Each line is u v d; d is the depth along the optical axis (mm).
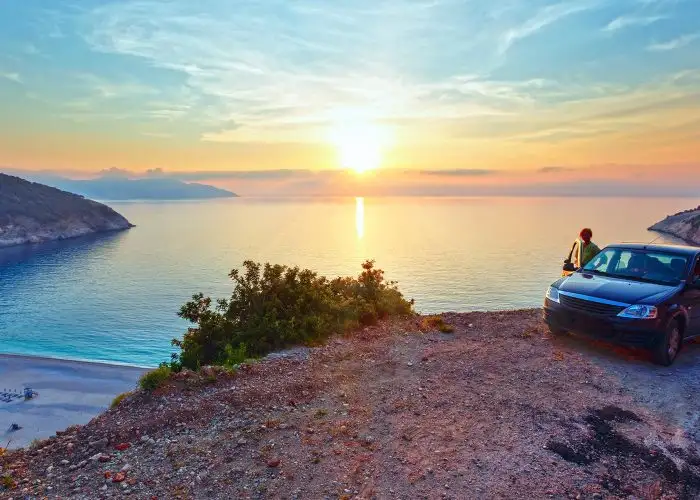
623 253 8492
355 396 5848
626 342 6895
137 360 61375
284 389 5988
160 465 4188
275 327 8273
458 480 3908
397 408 5445
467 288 115625
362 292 10828
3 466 4258
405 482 3877
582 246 9805
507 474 4012
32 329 82250
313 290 9609
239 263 183750
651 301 6875
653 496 3730
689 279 7441
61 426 30625
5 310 100438
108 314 96125
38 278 143875
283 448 4477
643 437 4727
